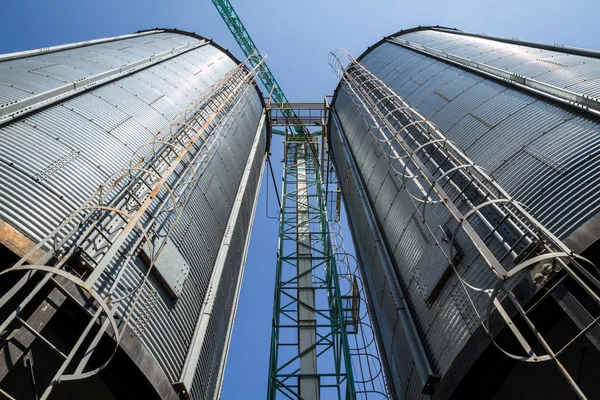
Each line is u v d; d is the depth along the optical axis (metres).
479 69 20.64
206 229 18.08
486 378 11.55
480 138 16.38
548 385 11.26
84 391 10.95
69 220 10.56
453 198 15.30
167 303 13.81
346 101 32.81
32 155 12.56
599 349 8.69
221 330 18.23
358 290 27.03
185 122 18.88
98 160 14.12
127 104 17.78
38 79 16.03
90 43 23.33
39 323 8.79
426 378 13.84
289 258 32.50
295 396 23.56
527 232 11.91
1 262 9.77
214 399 16.27
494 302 10.55
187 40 31.31
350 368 23.03
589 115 13.98
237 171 24.36
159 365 12.32
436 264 15.18
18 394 10.55
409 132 20.14
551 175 13.02
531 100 16.31
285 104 46.44
